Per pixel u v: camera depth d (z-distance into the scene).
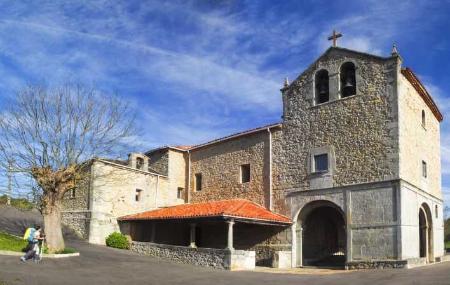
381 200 20.70
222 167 28.64
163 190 30.28
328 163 22.95
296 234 23.77
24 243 21.39
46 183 21.06
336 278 16.75
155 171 31.66
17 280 13.52
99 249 24.11
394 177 20.48
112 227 27.33
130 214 28.33
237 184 27.34
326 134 23.41
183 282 15.39
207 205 25.75
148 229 28.47
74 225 27.27
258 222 22.52
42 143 21.56
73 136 22.20
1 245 20.27
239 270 20.44
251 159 26.86
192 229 23.48
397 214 20.06
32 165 21.47
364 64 22.62
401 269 18.64
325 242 26.94
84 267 17.59
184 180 31.28
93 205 26.58
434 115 27.08
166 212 26.52
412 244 20.81
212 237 28.23
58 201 21.36
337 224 28.03
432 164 25.69
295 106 25.19
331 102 23.55
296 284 15.16
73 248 22.97
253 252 21.97
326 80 24.27
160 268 19.11
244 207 23.78
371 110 21.92
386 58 21.86
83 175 23.38
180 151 31.62
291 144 24.89
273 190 25.17
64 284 13.61
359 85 22.61
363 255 20.83
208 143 29.66
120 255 22.78
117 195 27.84
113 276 15.85
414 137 22.88
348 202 21.81
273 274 18.66
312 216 26.12
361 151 21.86
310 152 23.88
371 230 20.77
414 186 21.95
